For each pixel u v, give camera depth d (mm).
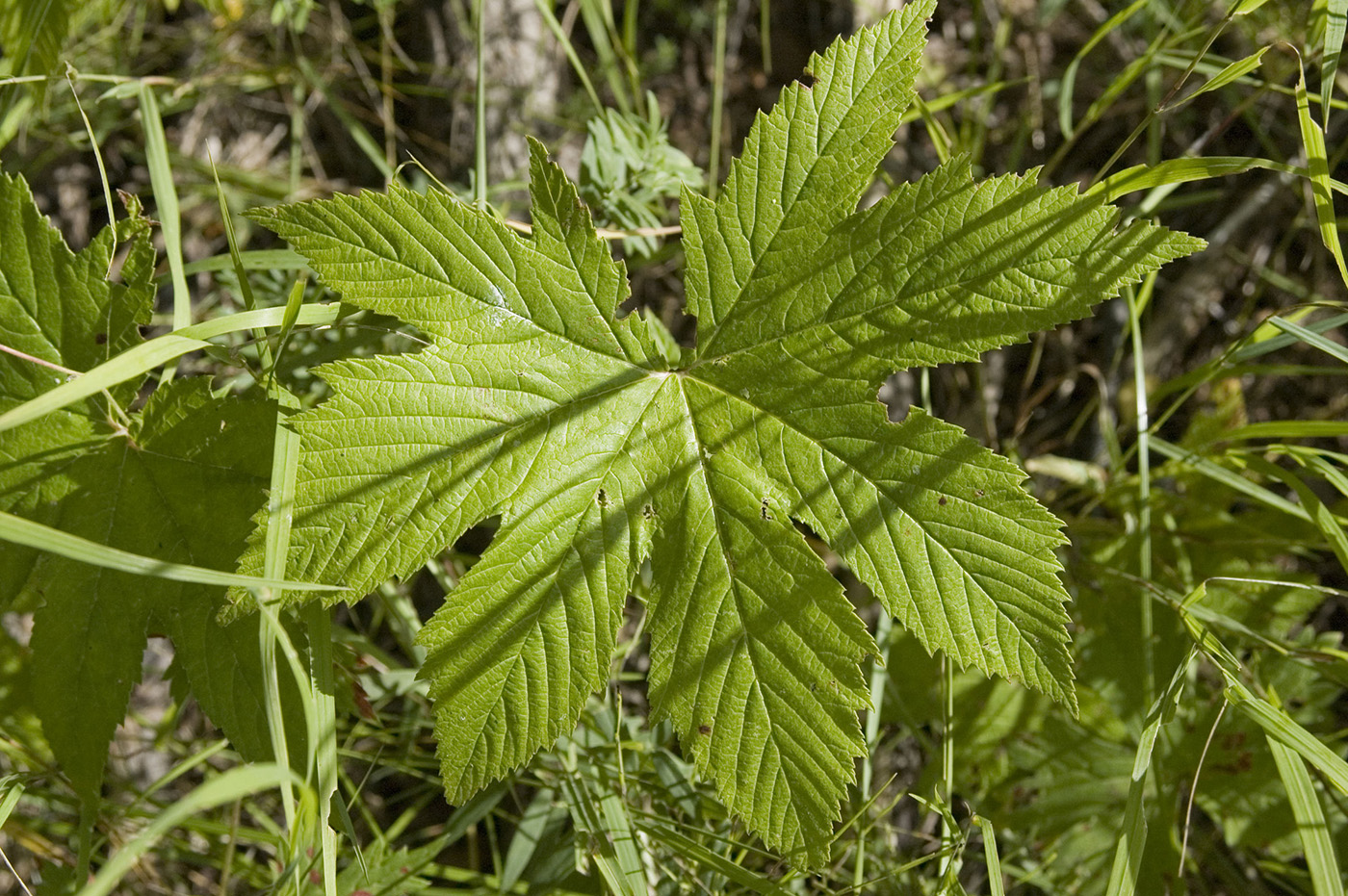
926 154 910
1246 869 763
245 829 708
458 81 846
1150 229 589
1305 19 783
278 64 841
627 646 717
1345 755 744
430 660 599
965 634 596
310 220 598
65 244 614
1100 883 730
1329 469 685
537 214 609
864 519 602
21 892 750
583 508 608
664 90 924
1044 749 741
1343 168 852
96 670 619
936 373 852
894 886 697
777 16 956
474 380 604
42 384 619
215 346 619
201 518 614
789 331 612
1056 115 919
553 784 696
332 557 597
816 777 598
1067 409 872
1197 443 774
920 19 604
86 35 831
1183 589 751
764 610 604
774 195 613
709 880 682
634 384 616
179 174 861
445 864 791
